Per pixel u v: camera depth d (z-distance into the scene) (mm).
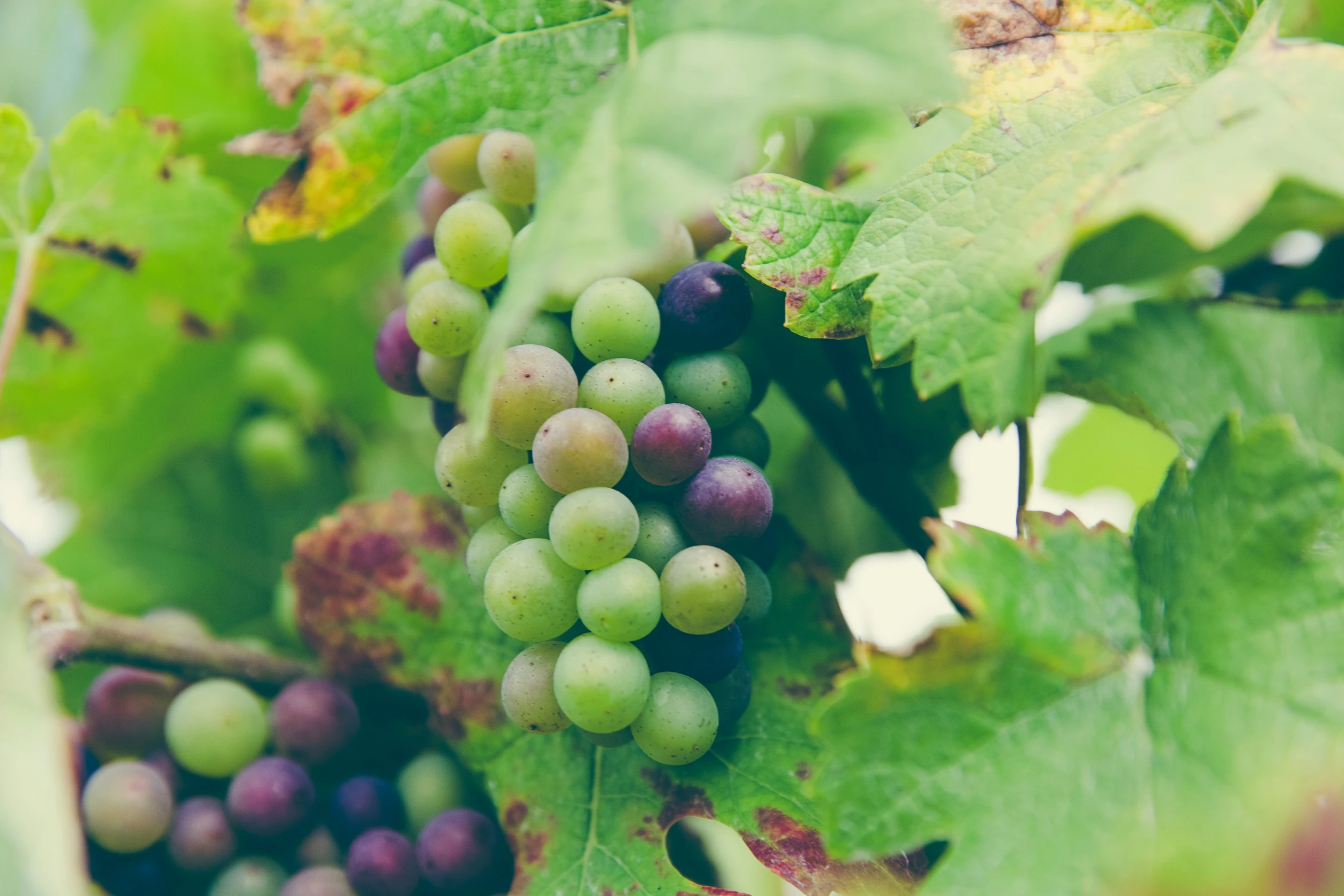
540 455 279
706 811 297
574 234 260
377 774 327
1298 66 274
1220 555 277
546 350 287
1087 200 271
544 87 302
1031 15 293
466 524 323
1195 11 292
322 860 315
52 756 274
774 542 305
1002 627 271
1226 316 333
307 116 307
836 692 268
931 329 277
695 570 280
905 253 283
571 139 290
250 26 304
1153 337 331
